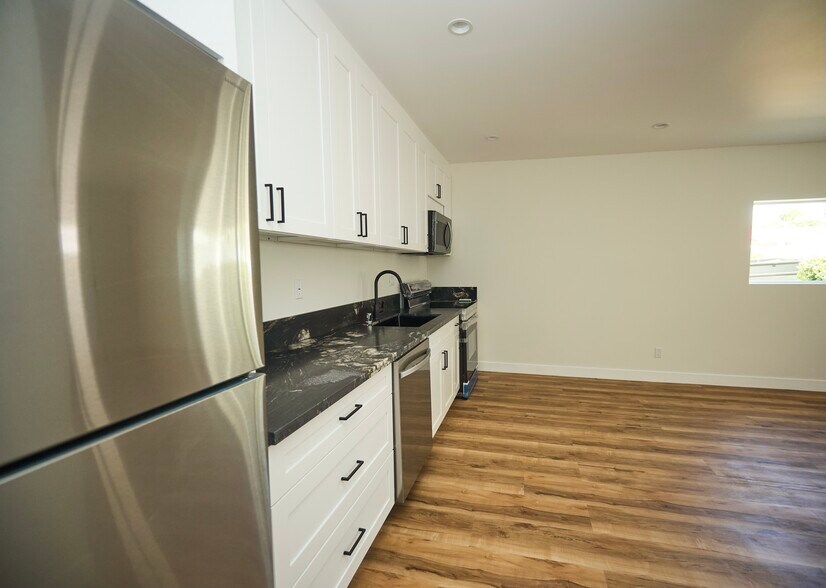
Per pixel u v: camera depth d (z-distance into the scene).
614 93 2.53
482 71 2.21
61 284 0.49
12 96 0.43
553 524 1.87
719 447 2.63
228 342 0.77
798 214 3.81
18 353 0.45
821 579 1.52
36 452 0.46
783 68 2.22
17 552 0.45
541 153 4.00
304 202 1.47
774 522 1.86
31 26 0.45
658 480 2.24
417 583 1.54
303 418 1.04
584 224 4.19
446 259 4.55
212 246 0.74
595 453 2.57
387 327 2.54
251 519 0.84
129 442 0.57
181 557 0.66
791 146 3.68
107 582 0.54
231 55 0.94
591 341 4.26
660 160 3.96
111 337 0.55
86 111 0.51
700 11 1.71
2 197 0.43
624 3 1.66
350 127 1.88
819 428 2.91
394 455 1.89
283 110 1.34
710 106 2.76
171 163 0.64
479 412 3.30
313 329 2.15
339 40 1.77
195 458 0.69
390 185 2.44
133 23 0.57
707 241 3.91
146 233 0.60
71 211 0.49
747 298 3.86
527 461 2.48
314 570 1.16
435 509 2.00
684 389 3.85
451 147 3.74
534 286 4.36
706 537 1.77
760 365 3.88
